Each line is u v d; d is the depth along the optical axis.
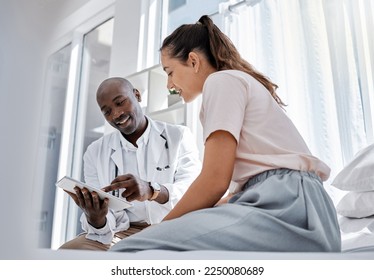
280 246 0.67
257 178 0.79
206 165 0.77
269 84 1.00
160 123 1.91
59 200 2.88
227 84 0.82
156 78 2.43
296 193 0.74
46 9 0.35
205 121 0.82
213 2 2.56
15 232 0.33
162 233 0.67
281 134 0.83
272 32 1.96
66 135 3.07
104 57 3.12
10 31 0.34
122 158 1.79
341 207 1.34
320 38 1.75
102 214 1.35
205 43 1.01
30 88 0.34
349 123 1.60
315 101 1.71
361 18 1.68
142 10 2.79
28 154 0.33
